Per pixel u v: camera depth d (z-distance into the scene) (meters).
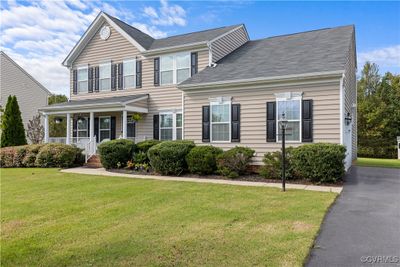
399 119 25.81
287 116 10.91
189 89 12.83
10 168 14.73
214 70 13.63
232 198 7.16
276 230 4.77
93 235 4.63
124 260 3.72
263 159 10.41
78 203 6.76
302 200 6.89
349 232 4.80
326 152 9.20
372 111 26.20
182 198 7.18
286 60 12.25
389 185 9.06
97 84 18.16
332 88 10.16
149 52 16.22
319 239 4.48
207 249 4.03
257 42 16.44
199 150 11.19
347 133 12.39
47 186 9.02
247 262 3.62
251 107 11.64
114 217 5.60
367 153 26.33
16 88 25.50
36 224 5.25
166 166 11.47
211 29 17.61
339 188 8.59
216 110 12.38
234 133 11.95
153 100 16.30
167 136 15.85
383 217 5.62
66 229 4.93
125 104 14.88
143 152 13.23
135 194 7.68
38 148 15.32
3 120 18.56
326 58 11.17
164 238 4.45
